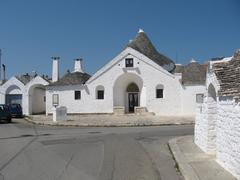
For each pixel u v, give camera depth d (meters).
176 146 16.72
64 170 11.61
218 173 10.80
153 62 42.75
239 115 9.89
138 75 43.12
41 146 17.70
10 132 26.09
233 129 10.50
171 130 25.56
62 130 27.52
